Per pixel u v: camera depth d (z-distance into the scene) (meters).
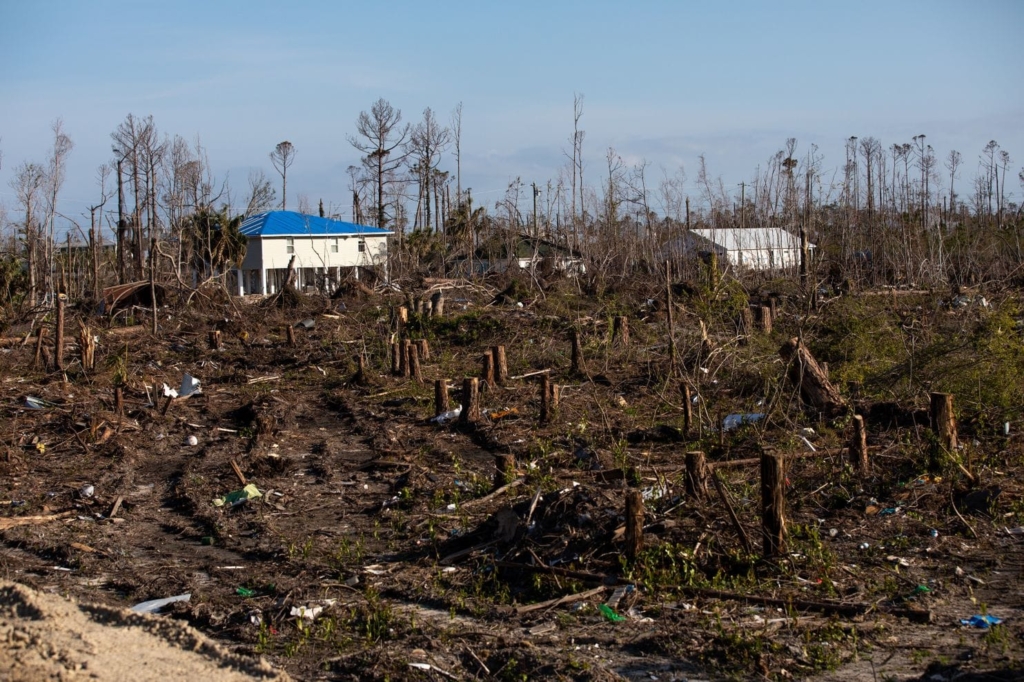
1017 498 9.12
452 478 11.72
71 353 21.75
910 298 24.28
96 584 8.36
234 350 22.86
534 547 8.34
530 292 28.00
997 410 12.09
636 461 11.59
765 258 33.78
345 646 6.68
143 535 10.03
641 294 28.11
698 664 6.16
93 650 5.25
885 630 6.55
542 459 12.11
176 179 35.12
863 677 5.85
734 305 22.33
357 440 14.49
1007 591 7.21
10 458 12.88
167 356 22.27
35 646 5.18
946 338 15.51
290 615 7.25
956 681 5.66
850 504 9.36
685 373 15.31
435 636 6.80
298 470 12.66
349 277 33.44
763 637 6.36
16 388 17.83
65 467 13.04
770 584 7.42
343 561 8.74
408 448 13.59
